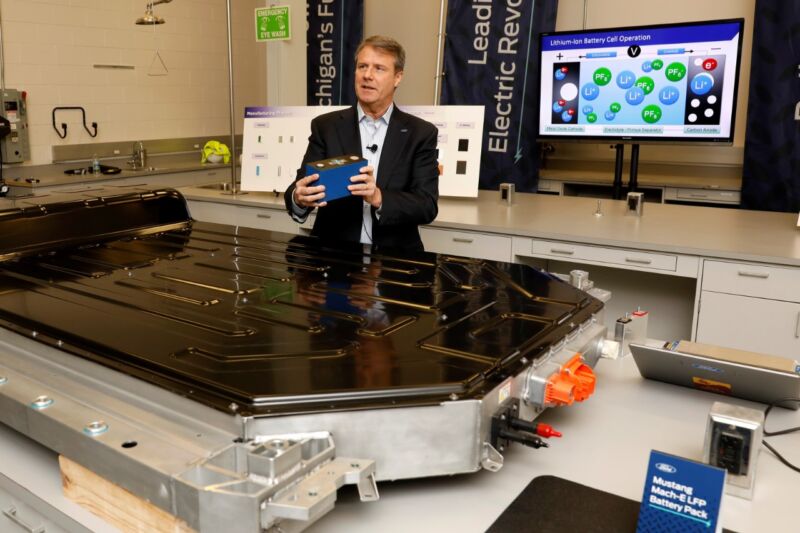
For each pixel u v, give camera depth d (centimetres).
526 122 501
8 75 491
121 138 571
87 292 148
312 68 574
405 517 102
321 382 101
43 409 105
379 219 229
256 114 407
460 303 142
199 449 93
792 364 135
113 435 97
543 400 113
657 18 500
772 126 439
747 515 104
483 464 103
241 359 110
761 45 432
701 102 422
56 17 514
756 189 452
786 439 126
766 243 276
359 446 97
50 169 523
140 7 566
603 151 541
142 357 111
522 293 150
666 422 132
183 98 613
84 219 201
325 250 189
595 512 102
